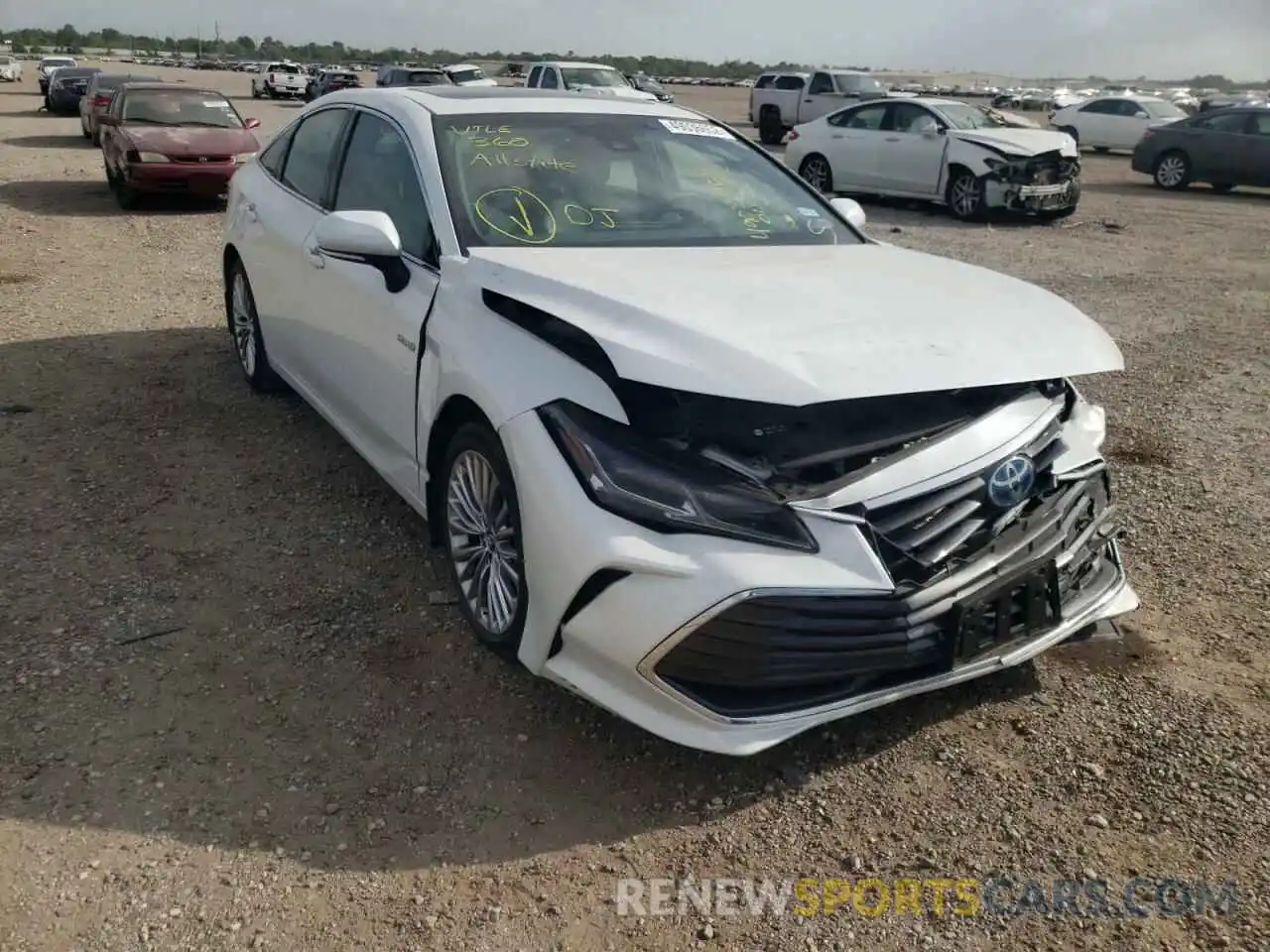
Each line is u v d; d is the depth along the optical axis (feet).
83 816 8.59
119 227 36.29
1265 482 16.39
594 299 9.53
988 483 9.37
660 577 8.46
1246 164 59.77
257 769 9.25
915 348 8.95
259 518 13.96
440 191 12.00
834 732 10.05
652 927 7.84
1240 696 10.68
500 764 9.46
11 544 12.92
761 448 9.02
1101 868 8.48
